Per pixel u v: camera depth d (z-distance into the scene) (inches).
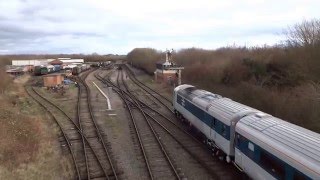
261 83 1278.3
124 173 706.8
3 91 1776.6
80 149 873.5
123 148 875.4
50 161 788.0
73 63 4183.1
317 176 409.7
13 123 1005.2
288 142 496.4
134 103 1539.1
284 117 968.3
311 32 1300.4
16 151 815.7
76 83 2345.0
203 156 799.1
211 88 1585.9
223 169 715.4
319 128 847.1
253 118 634.8
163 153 822.5
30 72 3452.3
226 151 708.7
